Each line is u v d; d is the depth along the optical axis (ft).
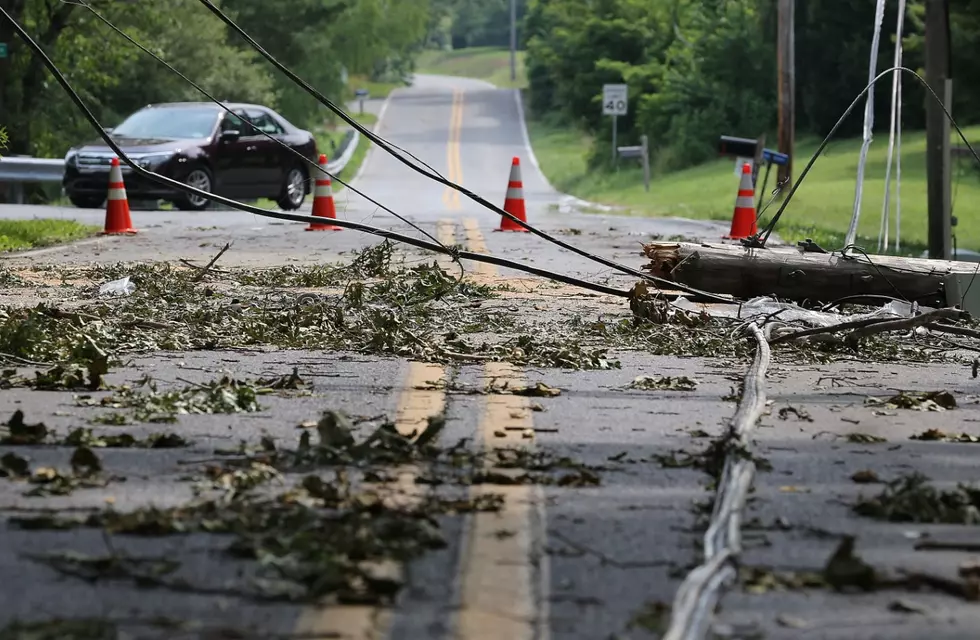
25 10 300.61
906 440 54.70
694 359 76.89
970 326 93.91
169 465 47.29
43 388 62.80
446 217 202.90
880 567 36.91
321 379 66.54
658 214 250.37
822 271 100.01
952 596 34.65
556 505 42.91
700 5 496.23
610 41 558.97
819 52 425.69
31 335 71.67
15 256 134.00
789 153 273.95
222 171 219.61
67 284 106.32
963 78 294.46
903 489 43.68
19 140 310.86
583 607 33.40
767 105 454.40
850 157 369.30
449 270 124.26
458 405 60.23
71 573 35.27
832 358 78.28
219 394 58.95
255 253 141.59
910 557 38.09
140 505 42.06
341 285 109.19
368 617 32.45
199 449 49.90
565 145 578.25
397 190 355.36
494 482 45.75
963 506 43.11
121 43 322.14
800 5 426.51
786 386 67.87
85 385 63.52
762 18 452.76
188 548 37.52
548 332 85.30
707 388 66.39
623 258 140.36
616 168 454.40
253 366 70.49
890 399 63.57
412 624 32.09
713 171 415.44
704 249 100.37
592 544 38.65
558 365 72.49
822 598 34.40
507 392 63.87
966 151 166.81
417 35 622.95
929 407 62.13
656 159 464.65
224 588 34.24
